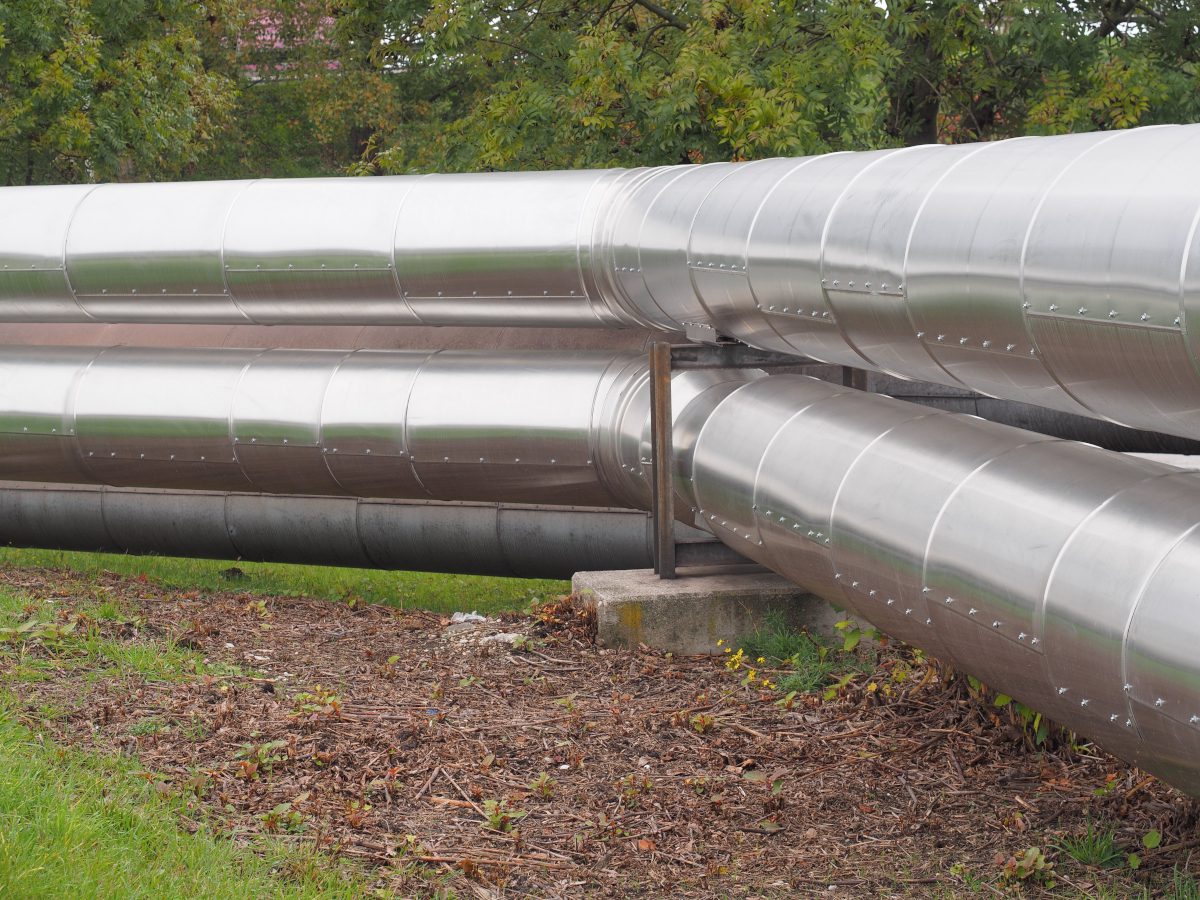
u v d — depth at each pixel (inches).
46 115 801.6
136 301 362.6
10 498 410.9
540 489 347.3
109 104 833.5
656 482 310.2
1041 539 171.8
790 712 251.8
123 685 244.7
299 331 385.1
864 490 220.2
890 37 634.8
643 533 362.6
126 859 165.0
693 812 205.5
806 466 243.1
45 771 191.0
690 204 290.2
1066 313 161.2
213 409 366.6
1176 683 143.3
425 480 355.6
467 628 318.0
